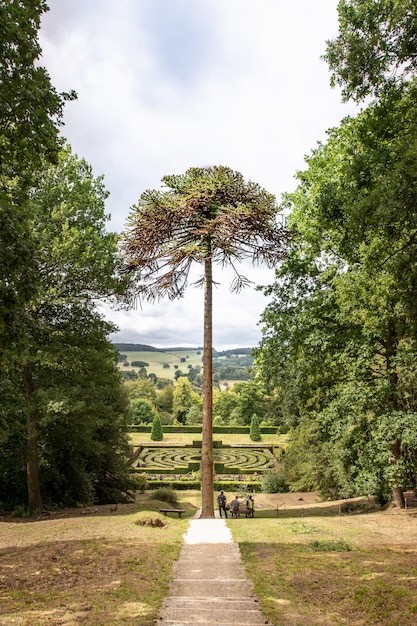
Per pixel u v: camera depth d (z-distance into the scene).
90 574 9.01
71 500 22.20
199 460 54.59
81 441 21.34
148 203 17.89
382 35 10.01
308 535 12.92
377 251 11.98
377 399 15.98
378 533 13.16
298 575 8.99
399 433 15.26
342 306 16.30
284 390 31.70
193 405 95.75
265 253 18.98
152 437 69.31
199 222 18.39
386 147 10.82
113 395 23.33
